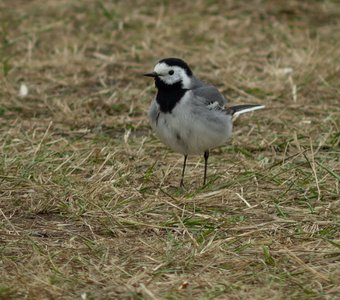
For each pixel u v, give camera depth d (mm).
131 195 12125
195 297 9031
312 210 11438
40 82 17547
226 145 14375
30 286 9164
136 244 10516
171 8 22125
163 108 12242
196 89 12266
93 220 11258
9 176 12359
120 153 13875
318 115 15828
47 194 11930
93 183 12305
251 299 8977
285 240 10539
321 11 21812
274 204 11789
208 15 21625
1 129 14828
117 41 20047
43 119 15633
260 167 13156
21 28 20453
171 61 12195
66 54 18828
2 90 16656
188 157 13883
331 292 9109
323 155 13734
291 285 9320
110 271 9680
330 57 18156
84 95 16922
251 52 19328
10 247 10305
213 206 11766
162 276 9578
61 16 21406
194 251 10070
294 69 17938
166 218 11383
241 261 9836
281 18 21453
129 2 22484
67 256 10055
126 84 17625
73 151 13852
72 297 9023
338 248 10195
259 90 16891
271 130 15102
